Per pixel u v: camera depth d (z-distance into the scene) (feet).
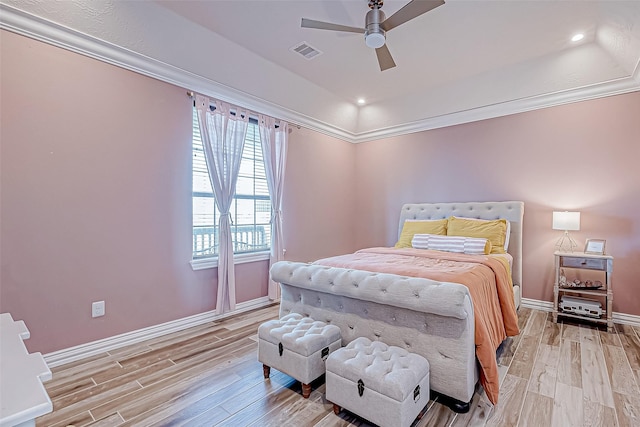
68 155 7.84
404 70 11.98
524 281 12.35
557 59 10.79
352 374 5.45
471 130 13.73
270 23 9.05
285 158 13.33
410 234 13.32
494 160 13.10
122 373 7.32
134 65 8.87
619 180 10.57
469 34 9.58
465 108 13.58
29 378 2.02
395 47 10.35
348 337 7.35
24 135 7.22
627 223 10.46
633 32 8.29
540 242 12.03
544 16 8.67
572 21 8.89
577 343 8.89
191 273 10.37
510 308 8.08
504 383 6.86
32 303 7.36
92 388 6.71
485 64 11.51
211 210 11.09
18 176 7.16
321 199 15.51
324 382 6.98
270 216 13.10
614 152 10.64
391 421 4.96
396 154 16.08
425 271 7.21
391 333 6.63
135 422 5.65
